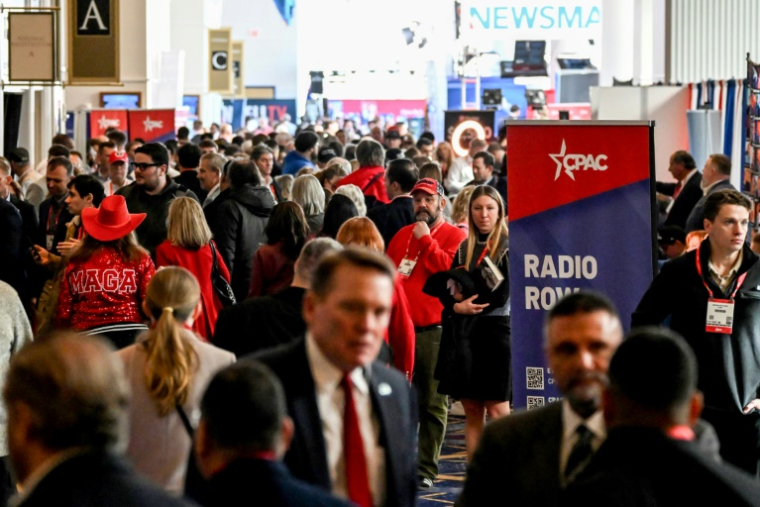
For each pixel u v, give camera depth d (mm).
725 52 25844
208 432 4012
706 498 3850
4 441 8023
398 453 4867
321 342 4625
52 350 3314
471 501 4723
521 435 4672
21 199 15219
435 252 10273
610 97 21984
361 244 8891
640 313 7719
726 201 7668
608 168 7738
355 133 47406
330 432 4762
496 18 36594
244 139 35000
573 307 4555
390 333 8633
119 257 8969
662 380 3918
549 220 7793
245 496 3871
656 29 28578
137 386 5996
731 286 7766
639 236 7754
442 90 48344
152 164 11953
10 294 8023
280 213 9289
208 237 10156
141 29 37219
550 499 4547
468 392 9539
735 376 7785
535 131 7766
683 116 21797
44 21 22125
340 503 3932
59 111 30203
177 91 44000
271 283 9289
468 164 22781
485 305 9484
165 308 6098
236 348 7094
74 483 3238
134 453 5977
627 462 3910
